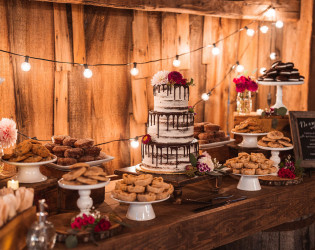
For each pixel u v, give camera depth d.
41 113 3.09
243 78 3.84
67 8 3.13
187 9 3.63
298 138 3.59
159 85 2.77
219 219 2.56
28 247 1.80
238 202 2.71
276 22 4.13
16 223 1.86
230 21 4.15
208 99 4.09
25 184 2.40
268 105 4.45
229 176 3.45
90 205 2.18
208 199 2.81
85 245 1.97
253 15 4.12
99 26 3.31
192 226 2.40
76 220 2.05
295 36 4.50
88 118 3.33
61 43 3.13
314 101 4.49
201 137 3.54
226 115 4.25
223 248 3.07
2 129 2.46
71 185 2.10
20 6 2.93
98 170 2.18
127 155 3.59
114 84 3.44
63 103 3.19
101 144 3.42
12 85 2.93
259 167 2.99
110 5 3.18
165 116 2.75
